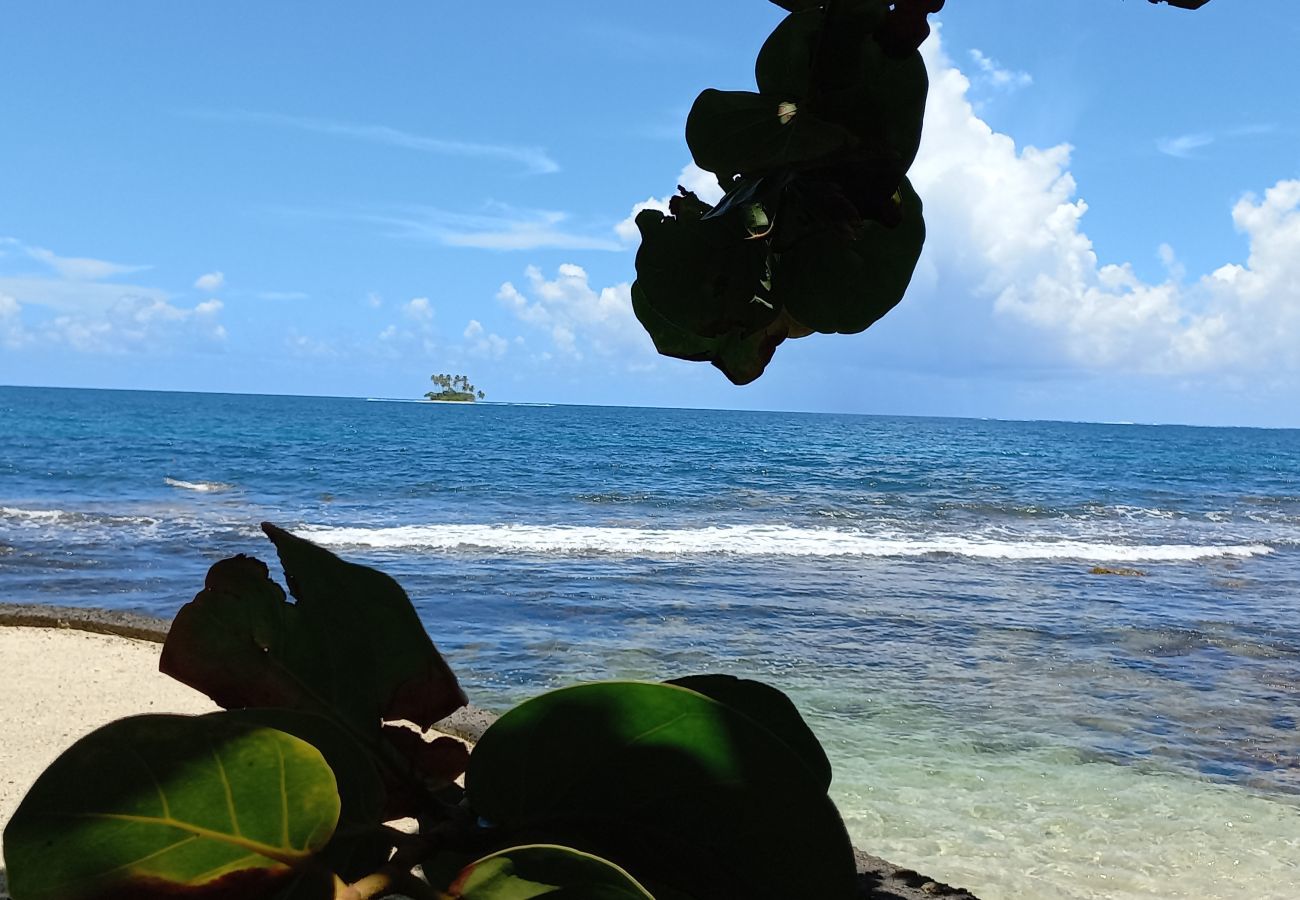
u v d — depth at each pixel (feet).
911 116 2.20
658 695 1.37
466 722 17.34
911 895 11.26
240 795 1.24
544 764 1.43
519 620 39.27
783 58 2.27
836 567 59.67
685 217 2.20
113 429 226.38
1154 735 26.05
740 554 64.03
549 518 87.81
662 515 93.71
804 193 2.18
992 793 20.97
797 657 34.04
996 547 73.61
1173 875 17.02
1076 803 20.52
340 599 1.81
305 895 1.26
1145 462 230.48
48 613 26.71
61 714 19.69
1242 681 32.68
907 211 2.30
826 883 1.34
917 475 162.09
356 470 140.26
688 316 2.23
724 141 2.16
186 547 59.57
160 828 1.22
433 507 96.48
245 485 115.14
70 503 90.02
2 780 16.03
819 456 206.49
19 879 1.17
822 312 2.32
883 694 29.32
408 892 1.30
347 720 1.77
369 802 1.45
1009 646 37.40
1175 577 60.44
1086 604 48.32
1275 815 20.18
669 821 1.39
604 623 39.06
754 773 1.36
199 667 1.77
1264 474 201.16
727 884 1.38
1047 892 16.17
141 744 1.20
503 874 1.26
